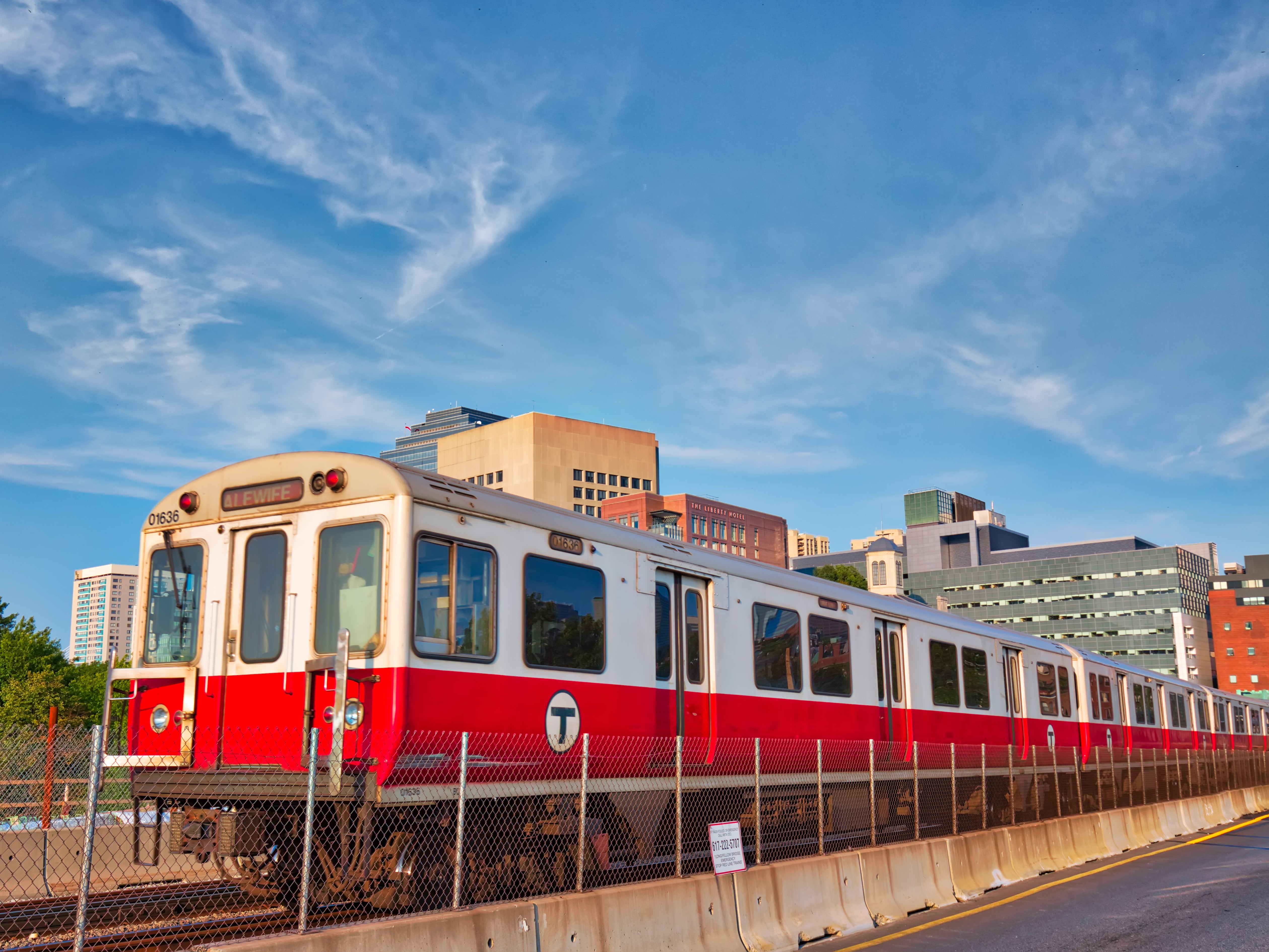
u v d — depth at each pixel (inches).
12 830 396.8
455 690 335.3
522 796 355.9
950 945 384.5
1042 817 789.2
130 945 305.0
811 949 381.4
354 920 333.4
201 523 372.2
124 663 378.0
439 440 6299.2
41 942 302.5
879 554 5915.4
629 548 429.4
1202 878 561.6
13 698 2003.0
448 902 334.3
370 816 307.9
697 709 456.1
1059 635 6018.7
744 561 511.5
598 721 395.2
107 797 375.9
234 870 392.2
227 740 345.4
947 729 669.9
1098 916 443.8
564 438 5871.1
